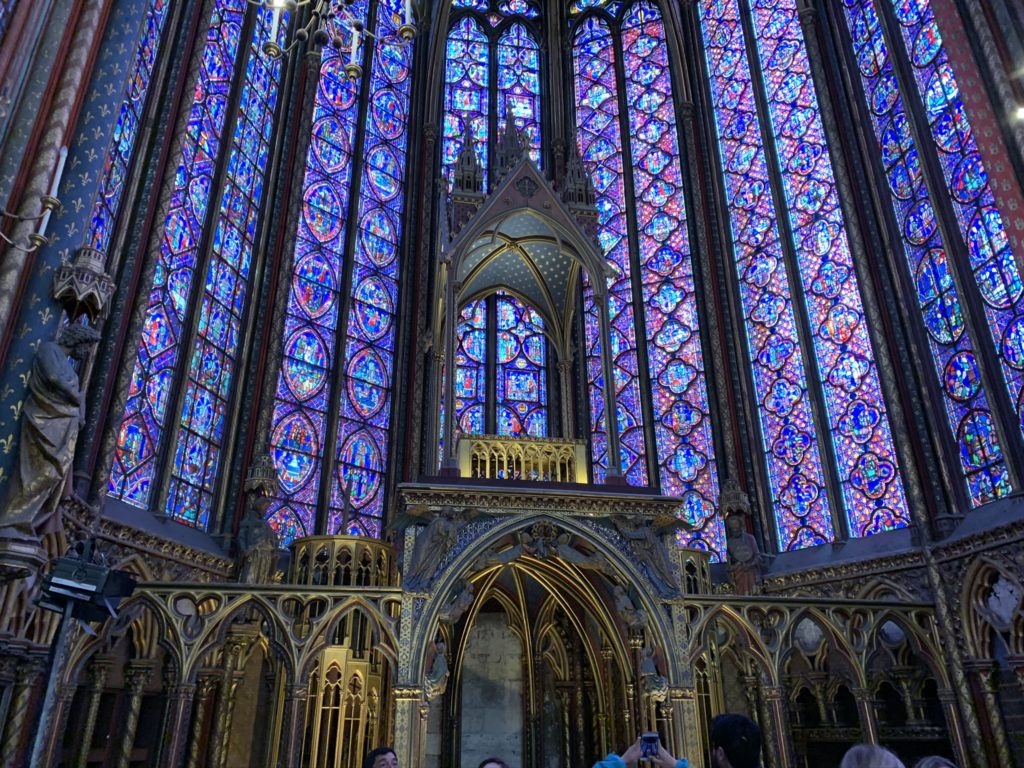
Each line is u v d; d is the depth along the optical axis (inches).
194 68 450.9
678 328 621.6
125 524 367.2
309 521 522.3
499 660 449.7
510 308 673.6
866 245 491.5
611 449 392.2
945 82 453.7
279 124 587.2
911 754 403.5
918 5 483.5
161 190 413.1
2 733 251.8
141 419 409.1
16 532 235.0
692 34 709.9
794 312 545.6
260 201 557.9
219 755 374.3
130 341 376.5
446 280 417.4
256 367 511.5
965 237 426.9
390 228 659.4
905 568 416.8
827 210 539.5
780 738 327.9
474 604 432.1
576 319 676.7
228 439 486.3
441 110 727.1
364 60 682.8
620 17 781.9
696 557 488.4
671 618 335.3
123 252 384.8
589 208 465.7
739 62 659.4
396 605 327.9
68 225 277.3
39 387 245.1
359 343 598.9
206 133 491.8
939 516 412.5
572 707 431.8
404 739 297.4
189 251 464.4
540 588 441.7
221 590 311.4
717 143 661.3
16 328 252.1
